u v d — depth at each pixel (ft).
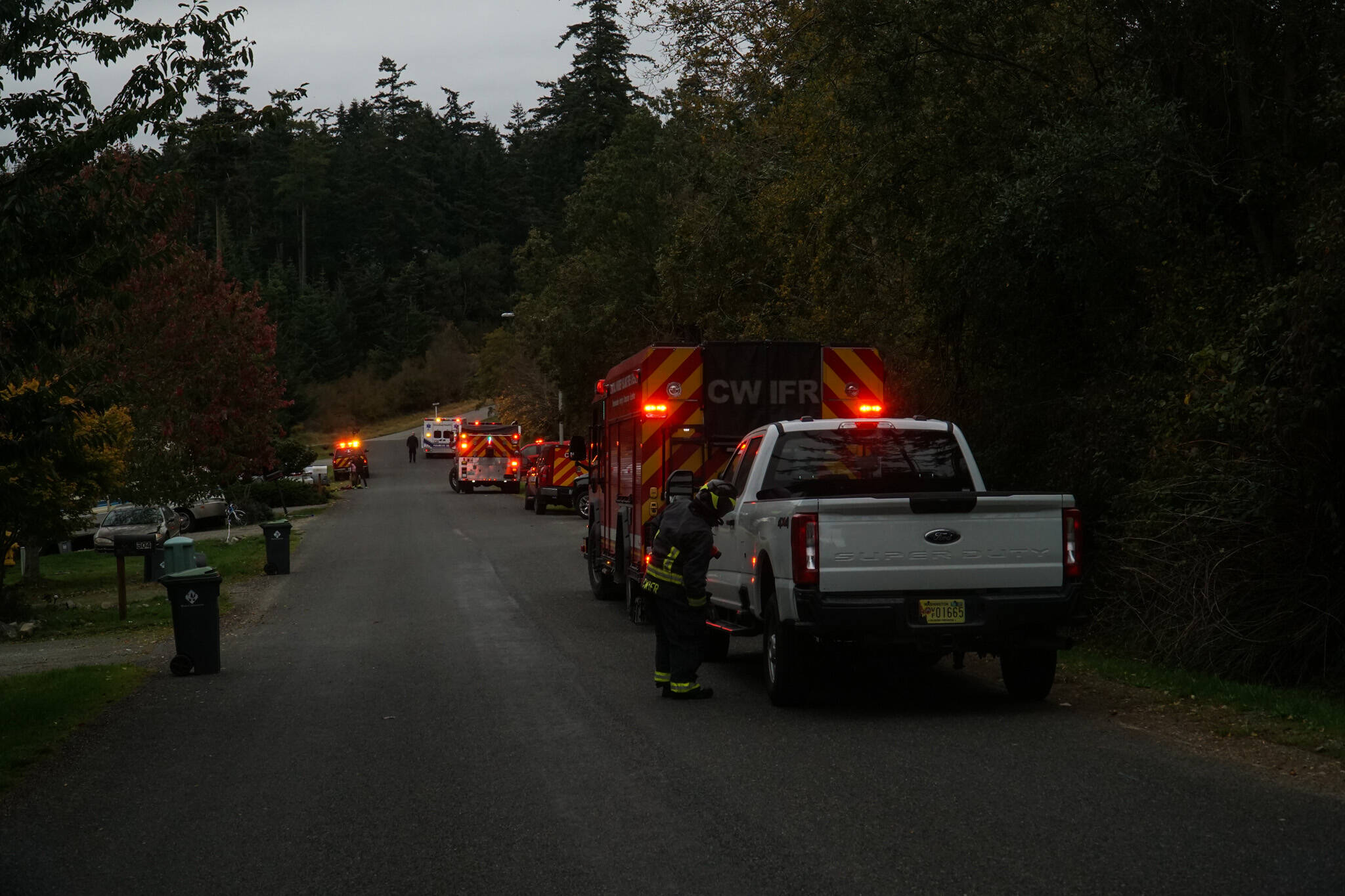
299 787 24.89
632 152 155.43
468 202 525.34
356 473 220.23
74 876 19.25
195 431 115.44
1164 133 42.60
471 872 18.86
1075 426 46.75
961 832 20.01
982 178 47.52
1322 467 34.73
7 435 35.37
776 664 32.14
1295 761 24.58
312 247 520.01
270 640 51.21
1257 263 43.86
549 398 216.95
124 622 60.95
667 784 24.00
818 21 53.06
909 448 36.58
